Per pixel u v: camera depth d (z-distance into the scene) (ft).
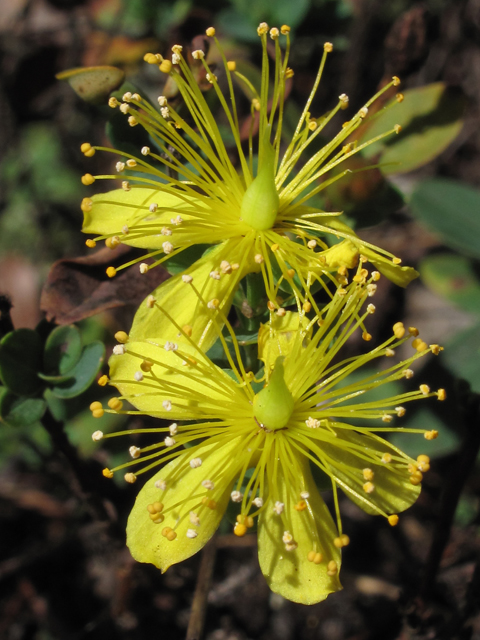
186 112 0.29
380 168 0.29
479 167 0.50
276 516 0.24
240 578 0.36
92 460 0.32
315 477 0.25
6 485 0.38
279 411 0.24
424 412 0.32
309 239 0.26
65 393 0.27
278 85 0.27
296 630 0.36
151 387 0.25
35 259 0.47
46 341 0.27
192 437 0.24
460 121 0.30
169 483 0.24
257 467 0.24
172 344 0.24
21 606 0.36
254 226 0.26
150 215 0.26
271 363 0.25
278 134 0.26
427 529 0.37
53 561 0.37
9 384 0.26
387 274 0.25
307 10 0.35
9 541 0.37
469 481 0.36
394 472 0.25
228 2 0.38
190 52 0.28
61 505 0.37
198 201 0.26
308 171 0.26
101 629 0.35
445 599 0.34
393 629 0.34
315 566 0.24
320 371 0.25
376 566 0.37
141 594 0.35
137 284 0.28
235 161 0.30
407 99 0.30
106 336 0.39
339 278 0.25
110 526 0.31
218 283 0.25
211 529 0.24
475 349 0.33
